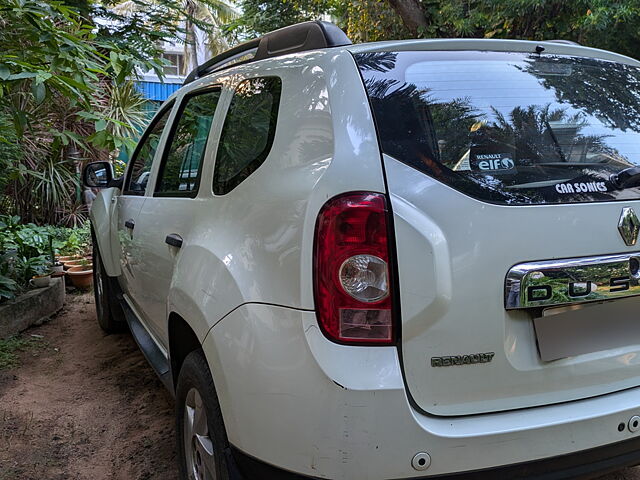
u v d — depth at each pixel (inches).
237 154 86.6
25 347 170.7
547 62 85.0
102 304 178.1
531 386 68.1
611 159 78.4
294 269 65.2
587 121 80.5
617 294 71.1
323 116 70.6
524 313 68.1
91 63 139.6
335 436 60.9
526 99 78.1
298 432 62.9
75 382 147.5
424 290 62.8
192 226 91.5
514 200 67.6
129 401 136.5
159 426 124.6
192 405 87.4
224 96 98.9
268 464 66.5
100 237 164.4
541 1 259.1
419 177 65.7
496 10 282.8
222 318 72.5
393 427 61.0
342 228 63.0
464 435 62.7
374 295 62.5
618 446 70.2
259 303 68.3
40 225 322.7
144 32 176.1
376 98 69.9
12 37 131.6
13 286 182.7
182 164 110.1
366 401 60.4
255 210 74.7
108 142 154.3
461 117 72.3
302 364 62.8
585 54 90.8
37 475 106.3
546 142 75.5
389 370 61.6
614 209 71.8
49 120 262.8
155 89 511.8
